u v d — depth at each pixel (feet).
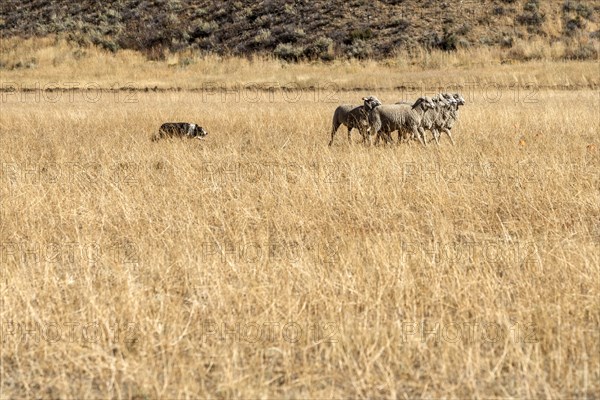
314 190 141.38
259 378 74.54
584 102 324.19
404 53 579.48
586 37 579.48
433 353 78.18
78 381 76.23
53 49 637.71
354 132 246.88
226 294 90.68
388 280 93.40
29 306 85.35
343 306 87.35
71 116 294.46
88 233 119.85
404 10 653.71
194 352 79.61
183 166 169.17
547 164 165.37
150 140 229.04
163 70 565.12
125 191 145.28
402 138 217.56
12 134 250.16
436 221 124.77
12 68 596.29
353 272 97.86
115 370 75.05
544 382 71.77
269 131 247.70
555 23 609.01
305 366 76.18
